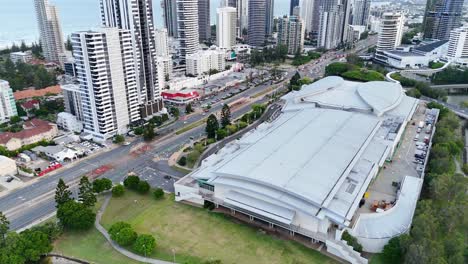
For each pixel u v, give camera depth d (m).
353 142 161.25
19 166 175.38
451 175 145.50
